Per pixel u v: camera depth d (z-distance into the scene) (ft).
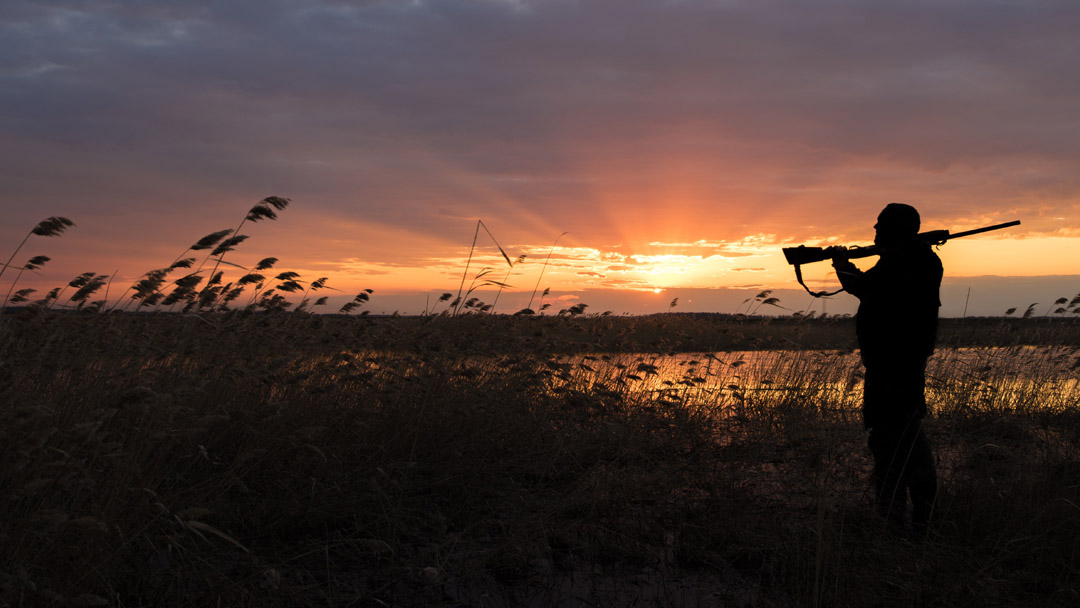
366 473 15.88
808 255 16.16
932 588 11.45
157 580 11.16
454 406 18.80
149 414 12.12
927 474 13.94
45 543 10.46
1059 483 15.21
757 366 30.30
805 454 19.97
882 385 14.71
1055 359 29.30
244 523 13.44
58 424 12.82
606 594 11.58
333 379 18.48
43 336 15.31
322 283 20.66
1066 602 10.97
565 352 24.31
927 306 14.53
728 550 13.14
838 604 10.88
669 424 21.35
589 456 19.11
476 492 16.10
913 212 15.33
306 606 10.79
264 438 15.57
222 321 18.11
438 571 11.84
